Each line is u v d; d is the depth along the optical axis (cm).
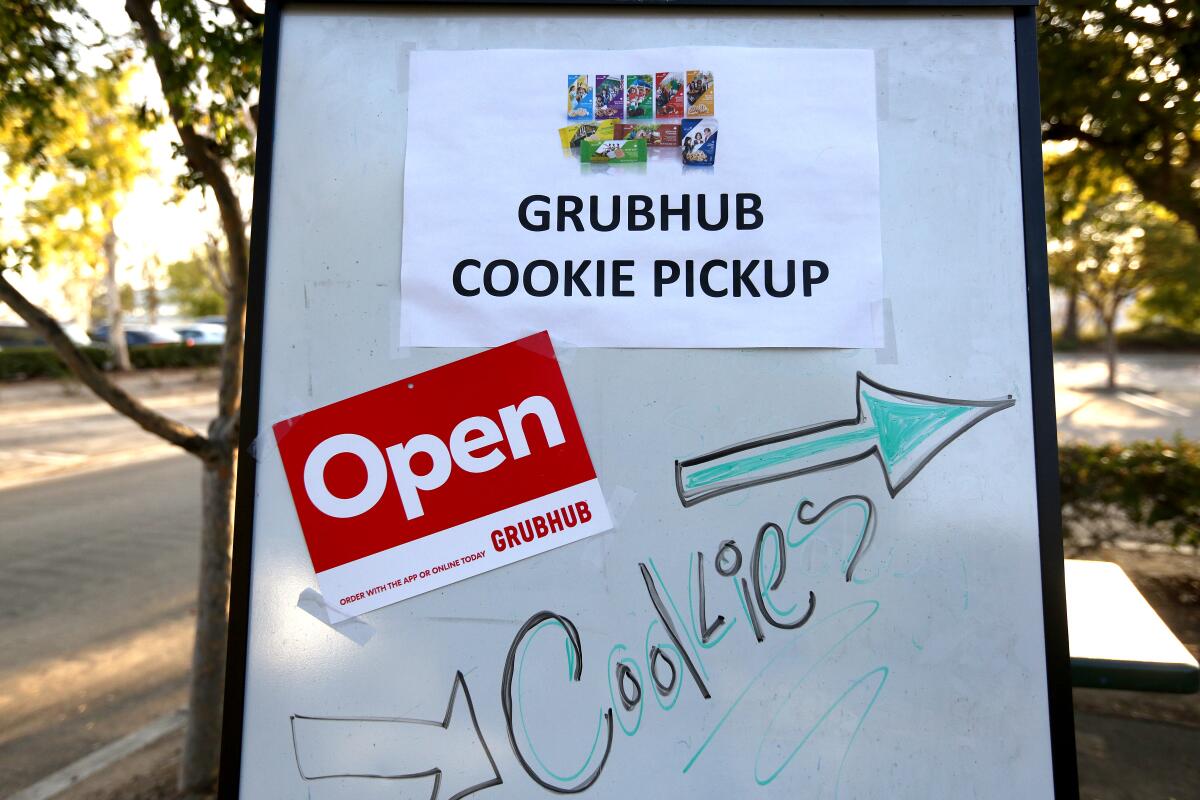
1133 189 601
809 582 141
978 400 143
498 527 142
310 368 144
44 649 542
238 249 350
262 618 141
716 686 140
